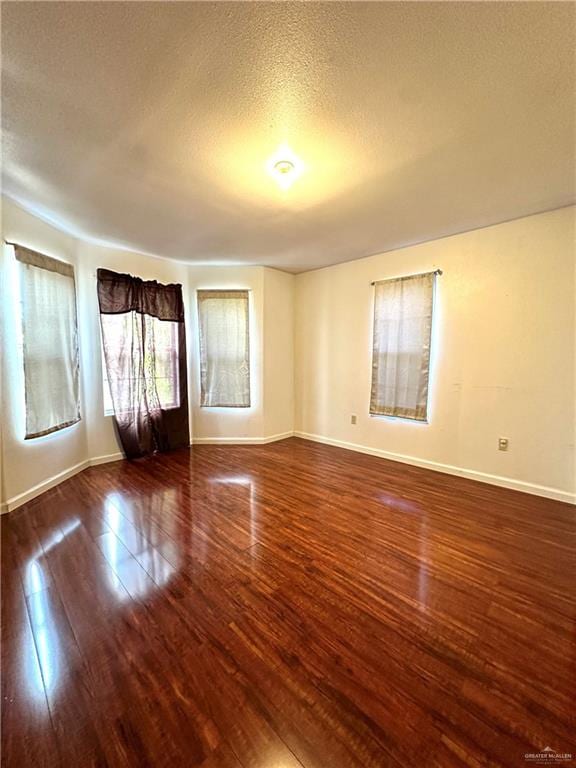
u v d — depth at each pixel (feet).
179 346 14.10
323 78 4.42
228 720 3.75
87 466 11.89
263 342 14.80
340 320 14.29
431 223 9.62
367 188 7.45
